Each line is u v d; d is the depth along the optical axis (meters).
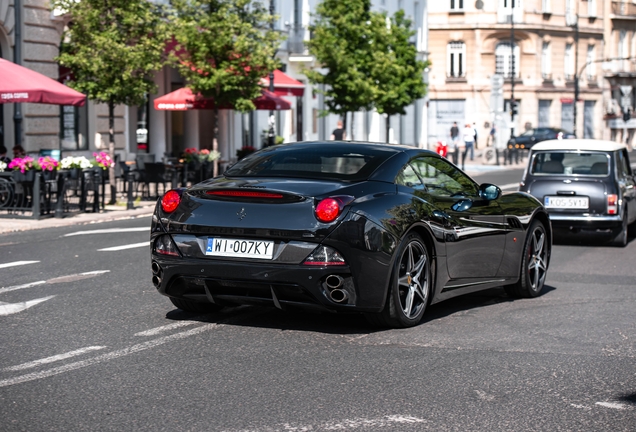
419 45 65.94
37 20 28.53
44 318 8.50
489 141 72.44
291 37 47.50
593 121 82.50
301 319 8.44
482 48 74.50
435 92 75.06
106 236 15.89
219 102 27.09
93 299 9.51
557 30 77.00
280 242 7.43
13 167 18.77
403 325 8.08
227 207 7.62
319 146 8.48
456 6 74.50
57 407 5.69
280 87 31.88
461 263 8.80
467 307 9.39
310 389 6.14
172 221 7.81
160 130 36.03
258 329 8.01
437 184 8.73
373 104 40.28
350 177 7.91
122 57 22.66
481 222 9.10
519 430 5.33
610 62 83.19
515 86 74.75
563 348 7.48
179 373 6.53
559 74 78.00
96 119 31.23
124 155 32.62
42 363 6.79
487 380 6.42
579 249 15.39
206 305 8.71
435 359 7.01
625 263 13.55
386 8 58.44
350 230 7.38
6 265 12.11
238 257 7.53
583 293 10.54
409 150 8.59
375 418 5.52
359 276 7.43
